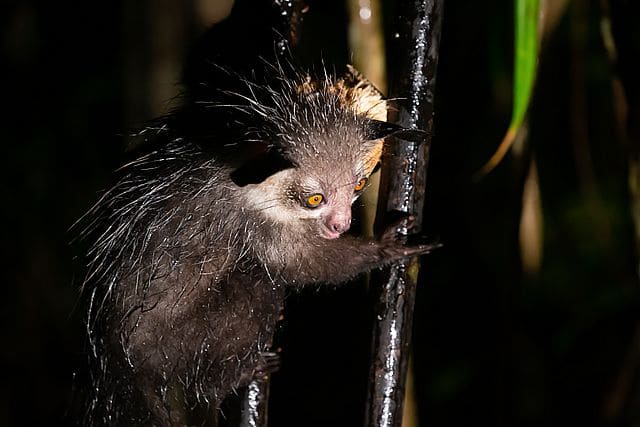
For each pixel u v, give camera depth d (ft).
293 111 17.62
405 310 16.11
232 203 17.98
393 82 15.93
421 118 15.83
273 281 18.31
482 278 30.76
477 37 26.00
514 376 28.68
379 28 18.69
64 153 34.65
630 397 25.91
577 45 22.76
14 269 33.50
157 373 18.54
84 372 19.30
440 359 31.40
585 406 30.40
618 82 20.66
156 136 18.90
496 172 29.96
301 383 32.91
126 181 18.66
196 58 19.02
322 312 32.96
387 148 16.21
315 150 17.40
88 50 35.91
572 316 30.78
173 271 18.16
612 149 30.09
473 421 30.50
